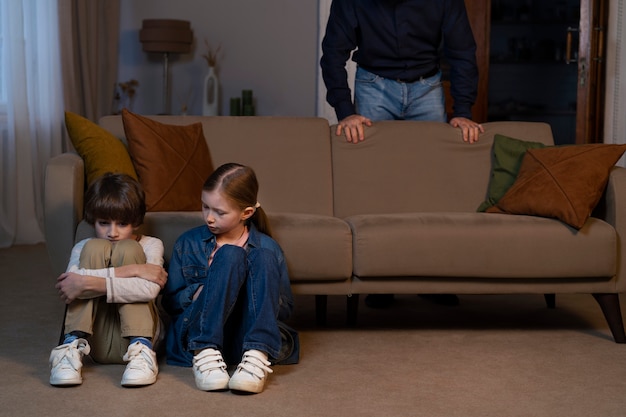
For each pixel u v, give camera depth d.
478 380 2.50
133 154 3.14
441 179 3.47
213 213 2.52
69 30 5.27
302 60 6.20
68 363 2.38
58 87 5.22
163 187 3.09
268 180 3.39
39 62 5.13
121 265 2.48
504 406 2.27
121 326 2.45
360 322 3.25
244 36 6.20
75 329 2.42
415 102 3.68
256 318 2.41
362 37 3.63
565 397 2.35
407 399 2.31
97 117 5.70
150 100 6.19
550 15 7.84
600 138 6.03
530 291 2.96
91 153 3.02
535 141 3.52
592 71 5.98
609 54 5.95
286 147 3.45
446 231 2.88
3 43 4.94
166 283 2.62
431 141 3.51
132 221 2.55
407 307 3.55
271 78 6.22
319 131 3.50
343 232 2.85
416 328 3.16
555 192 3.00
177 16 6.16
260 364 2.36
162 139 3.17
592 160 3.04
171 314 2.62
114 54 5.93
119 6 6.10
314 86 6.22
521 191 3.13
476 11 6.48
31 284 3.94
